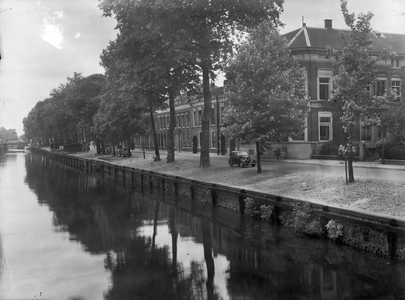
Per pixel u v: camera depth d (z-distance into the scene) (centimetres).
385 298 1018
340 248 1381
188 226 1966
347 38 1827
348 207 1489
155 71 3170
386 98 1769
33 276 1255
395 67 4322
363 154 3456
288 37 4675
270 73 2502
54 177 4659
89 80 7156
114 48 3503
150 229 1925
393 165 2956
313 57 4300
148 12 2938
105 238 1758
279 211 1769
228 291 1112
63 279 1234
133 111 5181
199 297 1076
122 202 2766
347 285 1111
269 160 4144
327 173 2347
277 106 2391
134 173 3834
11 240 1723
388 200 1475
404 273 1140
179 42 2791
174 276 1252
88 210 2467
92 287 1159
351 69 1830
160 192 3170
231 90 2572
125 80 3759
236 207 2148
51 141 12144
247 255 1442
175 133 7094
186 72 3538
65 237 1781
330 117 4328
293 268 1270
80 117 7475
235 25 2961
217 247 1572
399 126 3052
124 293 1114
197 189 2628
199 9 2742
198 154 5894
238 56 2528
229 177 2698
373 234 1279
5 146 14325
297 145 4244
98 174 5069
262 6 2814
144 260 1427
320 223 1505
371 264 1255
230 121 2572
